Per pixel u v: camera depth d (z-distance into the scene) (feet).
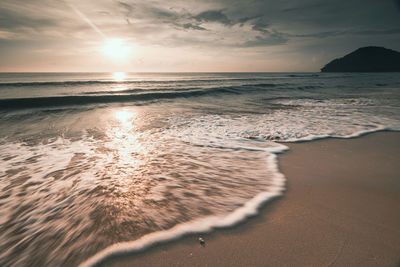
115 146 15.89
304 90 66.95
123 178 10.36
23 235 6.38
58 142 17.07
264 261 5.40
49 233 6.45
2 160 12.98
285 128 20.13
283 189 9.11
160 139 17.67
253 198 8.44
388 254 5.50
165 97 47.57
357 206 7.73
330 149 14.29
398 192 8.70
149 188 9.30
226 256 5.58
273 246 5.90
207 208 7.77
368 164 11.68
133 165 12.10
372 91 61.62
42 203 8.14
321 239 6.11
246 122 23.35
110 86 77.82
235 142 16.38
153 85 84.12
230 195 8.69
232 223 6.91
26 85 72.90
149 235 6.34
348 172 10.69
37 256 5.60
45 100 36.58
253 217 7.22
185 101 43.14
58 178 10.38
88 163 12.47
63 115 28.91
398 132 18.21
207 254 5.66
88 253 5.67
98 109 33.78
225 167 11.67
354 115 26.09
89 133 19.93
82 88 67.97
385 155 13.02
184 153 14.12
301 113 28.37
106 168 11.67
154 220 7.04
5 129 21.36
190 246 5.93
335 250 5.68
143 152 14.47
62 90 60.44
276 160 12.52
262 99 45.57
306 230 6.52
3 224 6.89
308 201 8.14
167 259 5.51
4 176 10.62
